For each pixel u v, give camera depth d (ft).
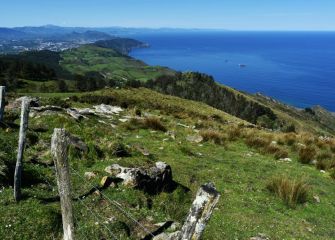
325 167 64.95
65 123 61.87
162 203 39.11
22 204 31.19
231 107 509.35
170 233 30.89
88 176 40.19
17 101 80.33
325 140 83.97
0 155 39.52
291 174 59.52
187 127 90.63
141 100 204.33
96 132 61.67
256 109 515.50
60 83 588.09
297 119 584.40
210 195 16.74
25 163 40.98
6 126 52.75
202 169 56.03
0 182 34.53
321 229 41.83
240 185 51.55
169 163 56.24
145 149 60.70
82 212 32.30
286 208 46.16
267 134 86.48
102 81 649.61
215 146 72.28
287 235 38.65
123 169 42.75
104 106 105.50
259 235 37.40
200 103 279.69
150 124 79.51
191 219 17.04
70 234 21.75
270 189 50.52
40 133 55.57
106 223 30.99
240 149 72.64
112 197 36.32
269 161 66.13
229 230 37.58
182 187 46.11
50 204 32.35
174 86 630.33
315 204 48.55
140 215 34.06
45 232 28.40
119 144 52.49
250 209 44.09
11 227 27.91
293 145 77.25
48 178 38.68
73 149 47.09
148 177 41.91
